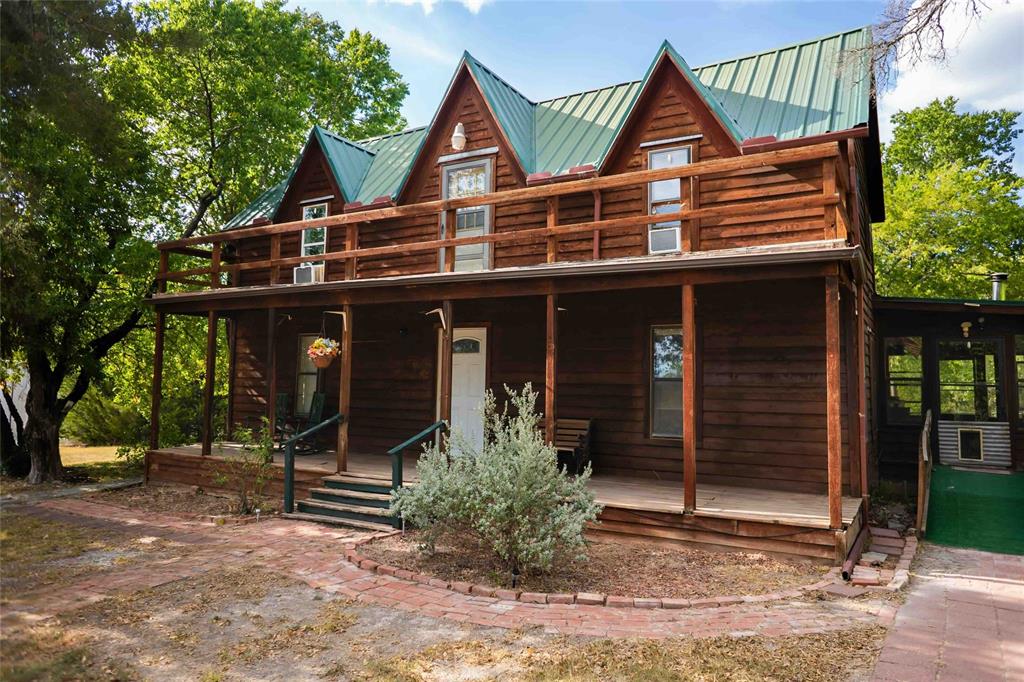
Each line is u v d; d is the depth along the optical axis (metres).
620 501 8.64
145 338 18.67
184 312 14.15
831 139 9.39
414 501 7.22
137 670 4.38
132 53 12.06
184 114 18.81
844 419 9.97
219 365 21.03
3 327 12.84
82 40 10.27
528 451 6.66
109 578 6.59
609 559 7.45
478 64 13.07
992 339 13.11
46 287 12.60
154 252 15.17
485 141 12.83
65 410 15.16
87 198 13.45
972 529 9.20
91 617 5.43
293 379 15.12
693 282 8.25
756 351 10.46
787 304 10.31
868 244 13.47
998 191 22.69
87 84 10.66
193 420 19.69
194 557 7.49
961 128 28.95
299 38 21.55
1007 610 5.80
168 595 6.04
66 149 12.72
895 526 9.58
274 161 19.50
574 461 11.16
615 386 11.48
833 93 10.42
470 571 6.82
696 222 10.53
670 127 11.05
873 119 11.82
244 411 15.88
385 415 13.73
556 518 6.50
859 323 9.73
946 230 22.80
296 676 4.32
